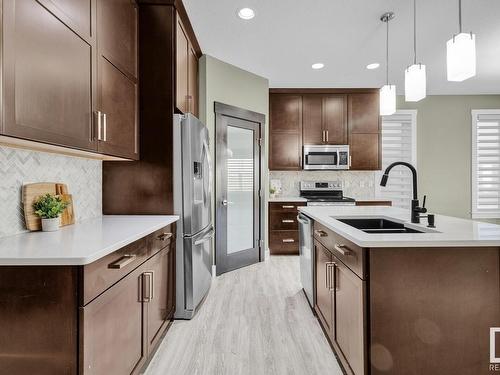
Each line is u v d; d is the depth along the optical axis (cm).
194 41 299
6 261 108
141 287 165
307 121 458
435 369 135
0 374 110
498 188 496
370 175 496
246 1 237
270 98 457
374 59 353
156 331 190
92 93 160
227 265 360
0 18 102
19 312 110
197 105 326
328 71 389
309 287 253
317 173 496
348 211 257
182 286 236
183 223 235
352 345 150
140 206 235
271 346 200
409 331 134
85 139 154
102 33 171
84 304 110
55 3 130
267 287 309
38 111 121
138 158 231
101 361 122
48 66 126
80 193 207
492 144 495
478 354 136
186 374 171
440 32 287
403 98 491
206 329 222
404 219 207
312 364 180
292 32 287
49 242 133
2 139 116
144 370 175
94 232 158
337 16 258
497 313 135
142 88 233
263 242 409
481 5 242
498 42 306
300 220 271
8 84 106
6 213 147
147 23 233
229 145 371
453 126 493
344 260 162
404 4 241
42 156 171
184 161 234
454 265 135
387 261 134
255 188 400
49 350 109
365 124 461
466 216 496
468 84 441
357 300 141
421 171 493
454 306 135
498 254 135
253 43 310
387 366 134
